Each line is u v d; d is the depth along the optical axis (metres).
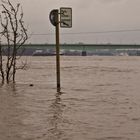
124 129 9.95
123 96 17.94
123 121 11.09
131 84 25.77
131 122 10.95
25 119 11.37
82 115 12.16
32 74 35.91
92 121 11.08
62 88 21.84
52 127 10.18
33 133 9.41
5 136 9.06
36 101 15.67
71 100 16.19
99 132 9.59
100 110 13.24
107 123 10.79
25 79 28.58
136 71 46.84
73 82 27.06
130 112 12.80
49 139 8.78
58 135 9.21
